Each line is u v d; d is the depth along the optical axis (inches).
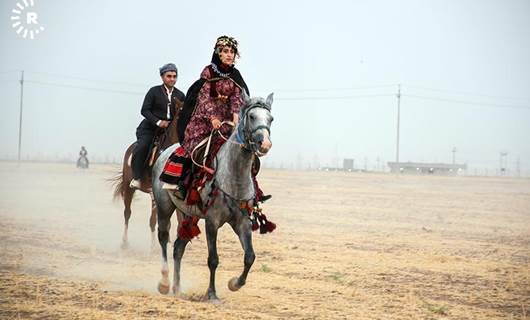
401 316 350.0
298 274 467.5
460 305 381.7
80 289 398.3
